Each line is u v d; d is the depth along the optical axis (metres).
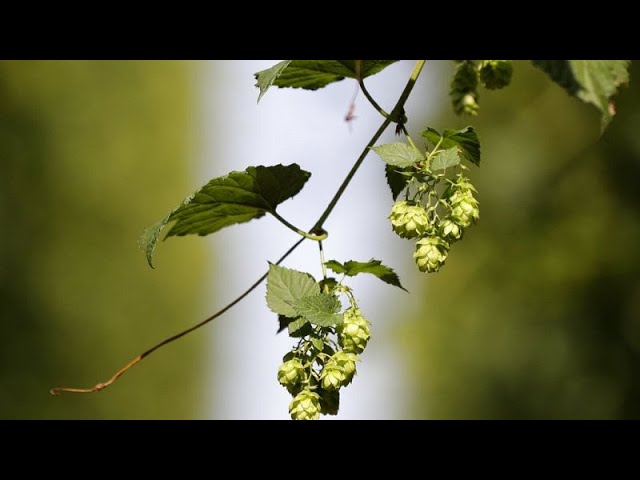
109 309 14.96
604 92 2.57
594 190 8.77
